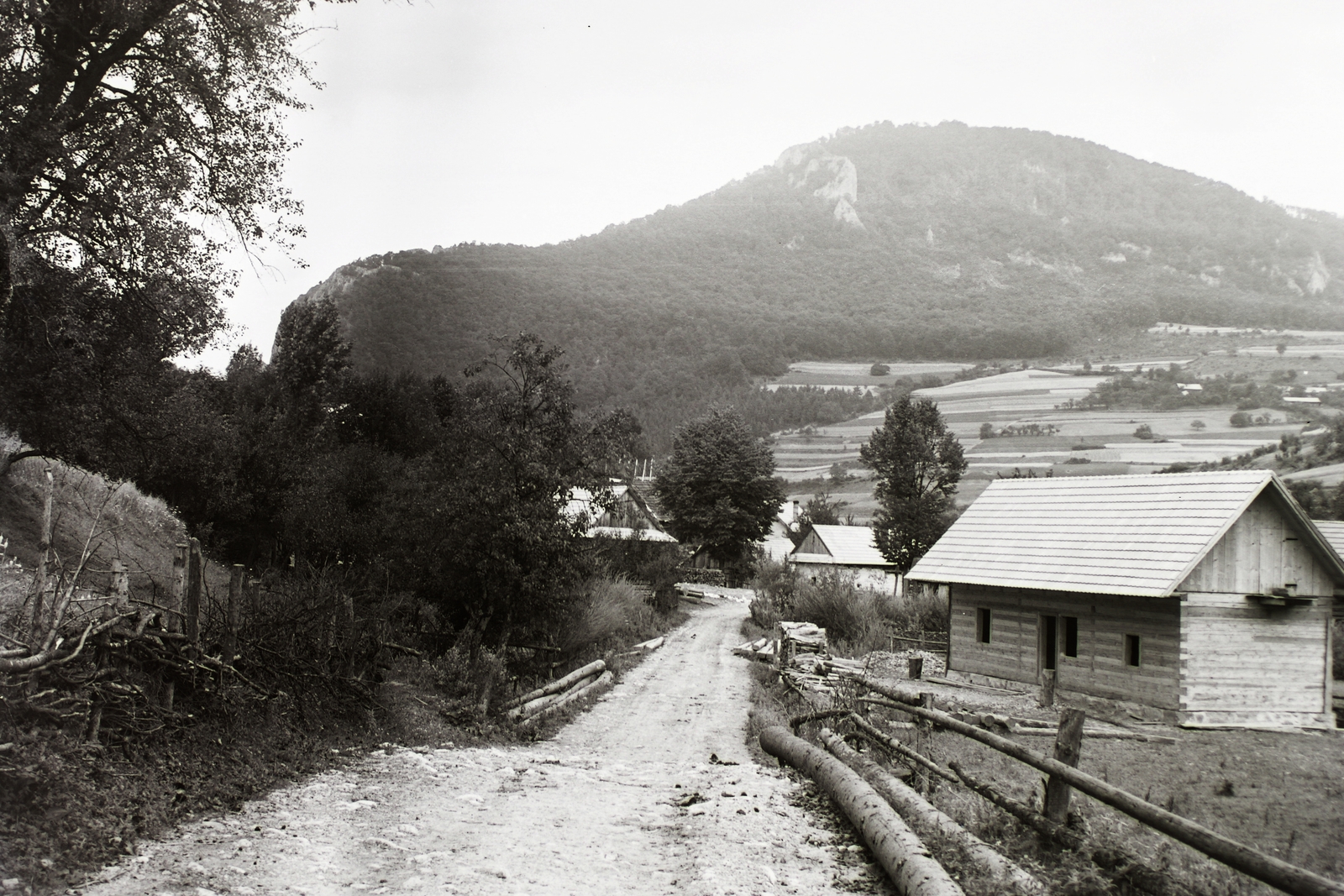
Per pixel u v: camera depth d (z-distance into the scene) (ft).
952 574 93.40
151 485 86.48
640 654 100.53
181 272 56.18
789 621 126.82
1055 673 81.71
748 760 45.70
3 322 49.49
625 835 26.99
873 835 25.41
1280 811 44.47
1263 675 71.92
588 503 73.51
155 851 22.16
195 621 31.99
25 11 44.09
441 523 65.10
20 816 21.79
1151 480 84.48
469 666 56.03
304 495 86.07
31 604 28.25
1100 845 24.16
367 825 26.07
